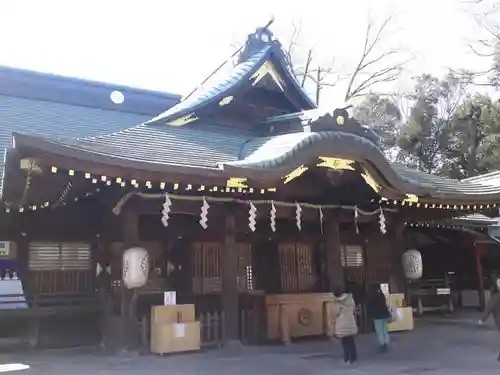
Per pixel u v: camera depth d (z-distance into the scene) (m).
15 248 12.83
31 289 12.80
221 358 10.60
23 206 12.05
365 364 10.18
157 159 10.20
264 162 10.59
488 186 15.69
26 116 16.12
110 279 13.33
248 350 11.56
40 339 12.30
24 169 9.08
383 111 36.09
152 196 10.93
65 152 8.77
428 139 32.97
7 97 16.89
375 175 12.23
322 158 11.60
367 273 16.20
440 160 33.06
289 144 11.35
